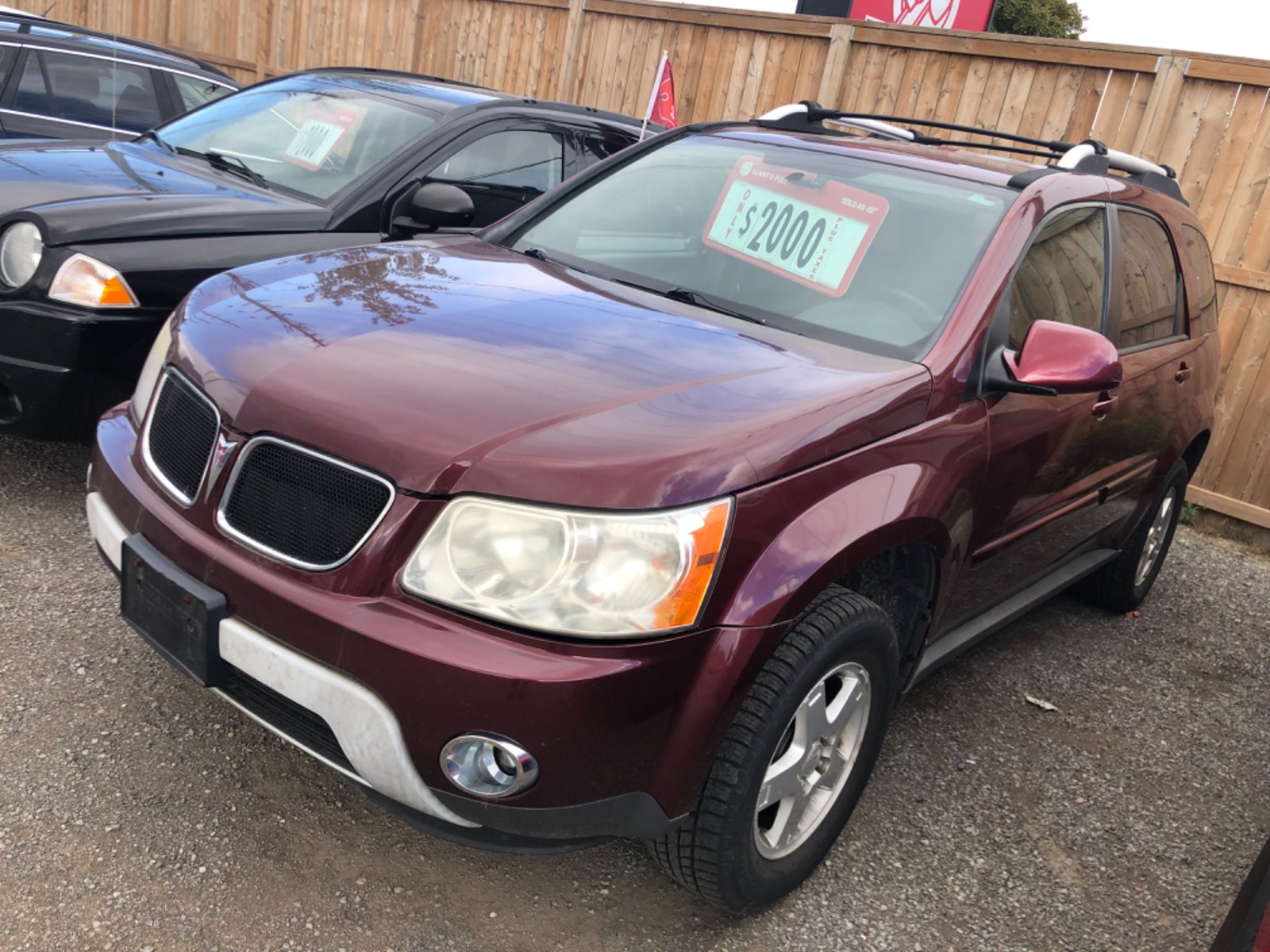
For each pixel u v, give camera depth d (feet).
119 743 9.23
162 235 12.72
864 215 10.47
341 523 7.04
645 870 8.96
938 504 8.49
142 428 8.61
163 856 8.09
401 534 6.82
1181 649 15.64
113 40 22.77
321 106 16.57
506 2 28.89
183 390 8.18
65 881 7.69
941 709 12.55
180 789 8.83
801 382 8.19
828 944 8.45
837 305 9.83
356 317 8.48
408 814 7.14
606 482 6.72
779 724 7.46
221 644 7.33
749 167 11.50
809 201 10.79
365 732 6.77
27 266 12.04
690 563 6.80
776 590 7.13
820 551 7.38
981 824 10.42
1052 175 11.32
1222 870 10.38
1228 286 20.68
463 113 16.05
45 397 12.09
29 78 20.86
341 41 32.45
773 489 7.22
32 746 8.99
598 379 7.73
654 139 12.76
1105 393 11.51
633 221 11.34
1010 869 9.80
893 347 9.28
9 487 13.50
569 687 6.51
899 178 10.93
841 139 12.09
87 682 9.96
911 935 8.72
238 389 7.64
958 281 9.68
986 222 10.23
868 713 8.77
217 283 9.52
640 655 6.72
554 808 6.79
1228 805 11.58
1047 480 10.64
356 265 9.90
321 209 14.44
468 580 6.72
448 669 6.53
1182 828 10.98
